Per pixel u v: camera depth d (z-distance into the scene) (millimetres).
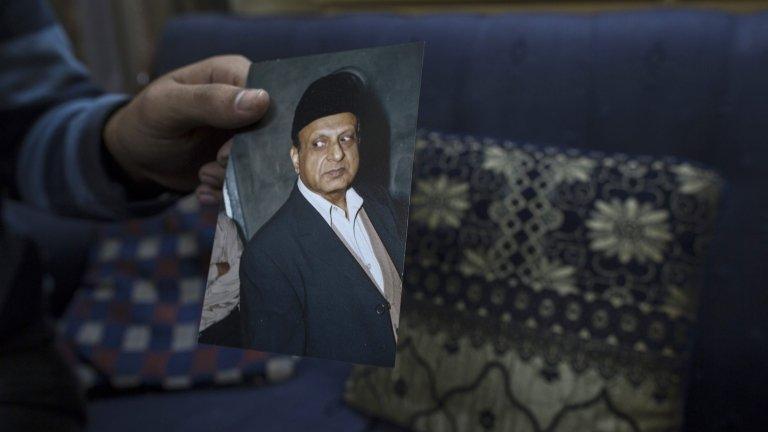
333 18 1285
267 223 516
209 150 668
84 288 1273
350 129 503
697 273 879
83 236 1330
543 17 1117
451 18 1191
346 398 1081
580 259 916
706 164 981
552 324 914
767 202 938
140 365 1170
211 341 507
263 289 501
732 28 977
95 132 688
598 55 1044
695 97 978
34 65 804
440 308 996
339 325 467
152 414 1100
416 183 1059
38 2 841
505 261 959
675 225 880
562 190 947
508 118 1109
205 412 1092
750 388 947
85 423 886
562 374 896
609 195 920
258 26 1350
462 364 958
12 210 1320
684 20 1002
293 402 1107
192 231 1256
